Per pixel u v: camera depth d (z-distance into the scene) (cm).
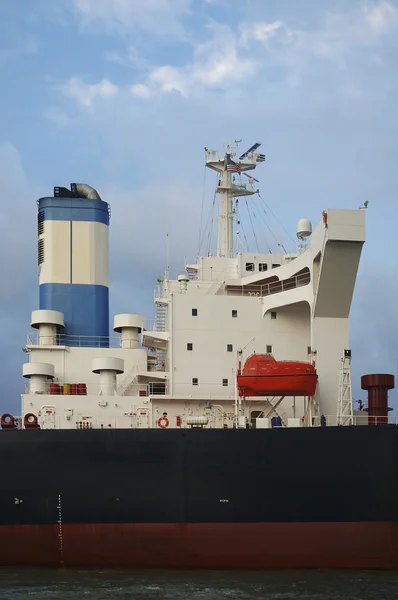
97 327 4969
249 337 4584
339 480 3700
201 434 3734
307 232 4981
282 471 3712
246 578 3491
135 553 3688
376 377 4075
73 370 4578
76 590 3256
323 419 4150
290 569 3666
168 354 4719
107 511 3703
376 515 3678
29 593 3206
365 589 3269
